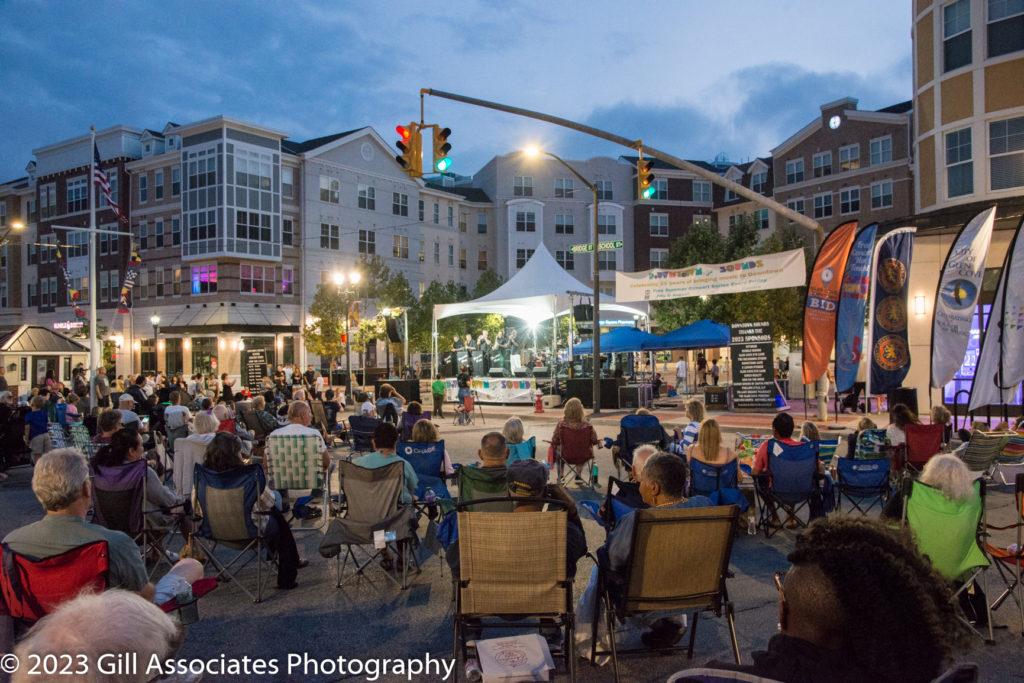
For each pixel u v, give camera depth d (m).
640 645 4.64
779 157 46.03
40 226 49.19
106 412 8.14
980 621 4.83
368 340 40.12
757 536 7.54
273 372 32.78
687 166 13.45
